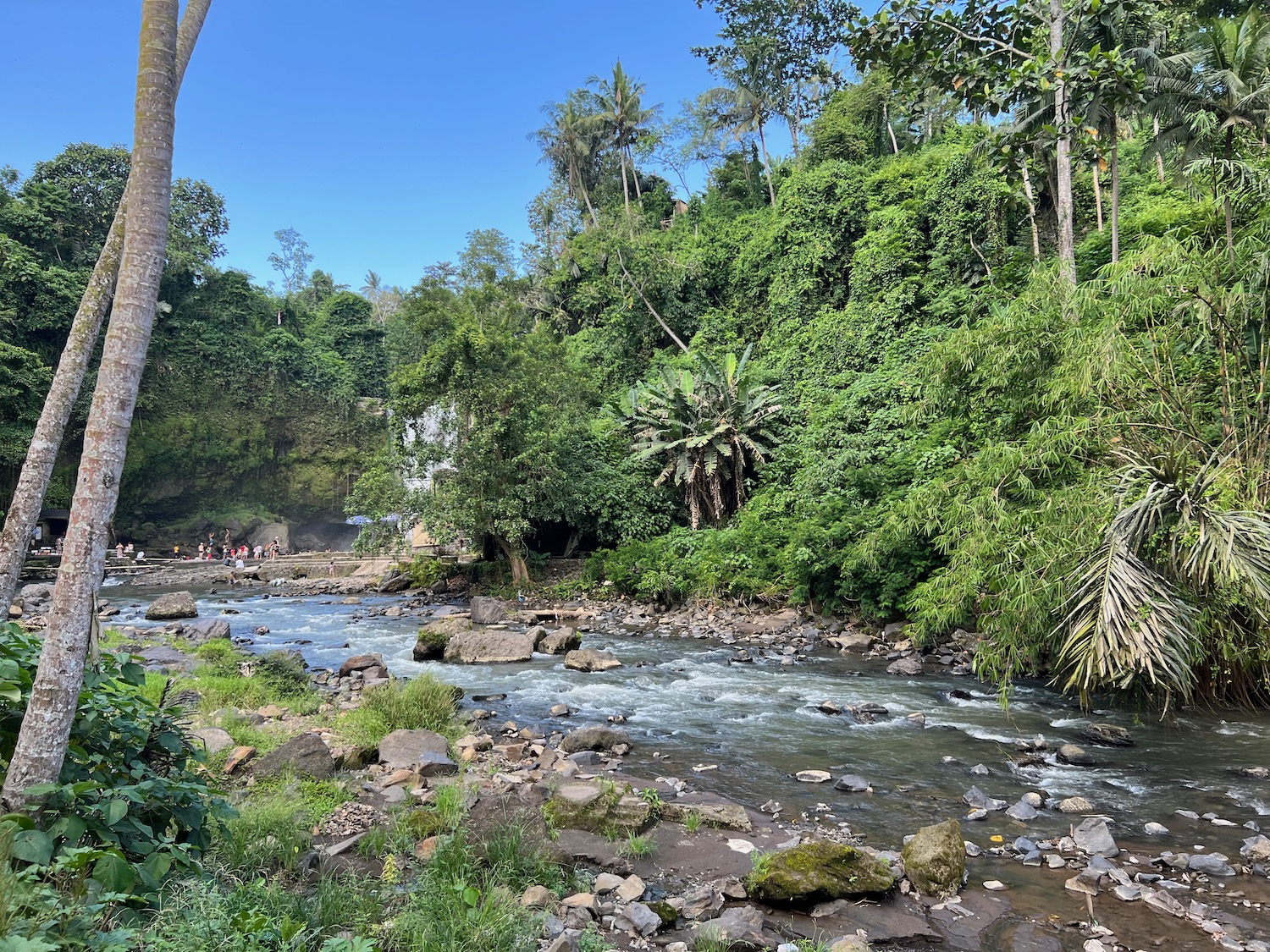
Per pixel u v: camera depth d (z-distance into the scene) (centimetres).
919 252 2666
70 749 379
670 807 598
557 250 4731
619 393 3344
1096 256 2130
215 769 629
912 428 2000
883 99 3534
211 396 4788
